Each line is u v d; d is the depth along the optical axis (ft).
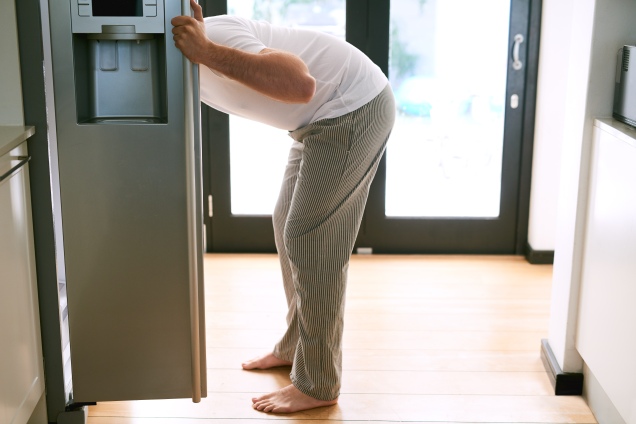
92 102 6.59
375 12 11.91
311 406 7.77
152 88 6.59
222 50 6.22
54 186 6.92
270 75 6.29
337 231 7.32
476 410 7.84
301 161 7.47
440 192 12.76
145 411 7.77
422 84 12.30
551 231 12.30
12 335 6.31
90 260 6.62
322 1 11.92
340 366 7.82
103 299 6.72
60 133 6.35
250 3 11.91
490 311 10.44
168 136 6.40
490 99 12.34
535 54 11.98
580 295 8.00
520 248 12.80
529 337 9.62
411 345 9.34
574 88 8.14
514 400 8.07
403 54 12.16
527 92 12.15
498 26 12.05
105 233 6.56
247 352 9.11
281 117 7.13
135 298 6.73
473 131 12.49
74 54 6.29
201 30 6.22
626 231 6.73
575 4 8.18
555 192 12.16
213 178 12.55
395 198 12.78
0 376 6.02
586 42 7.77
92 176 6.44
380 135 7.20
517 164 12.49
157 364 6.91
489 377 8.55
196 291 6.72
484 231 12.77
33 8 6.50
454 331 9.77
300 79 6.37
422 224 12.73
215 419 7.63
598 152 7.55
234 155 12.60
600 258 7.41
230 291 11.07
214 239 12.81
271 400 7.84
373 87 7.08
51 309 7.10
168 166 6.46
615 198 7.03
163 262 6.66
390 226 12.75
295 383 7.82
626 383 6.64
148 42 6.48
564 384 8.17
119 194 6.49
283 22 11.99
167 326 6.82
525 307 10.61
